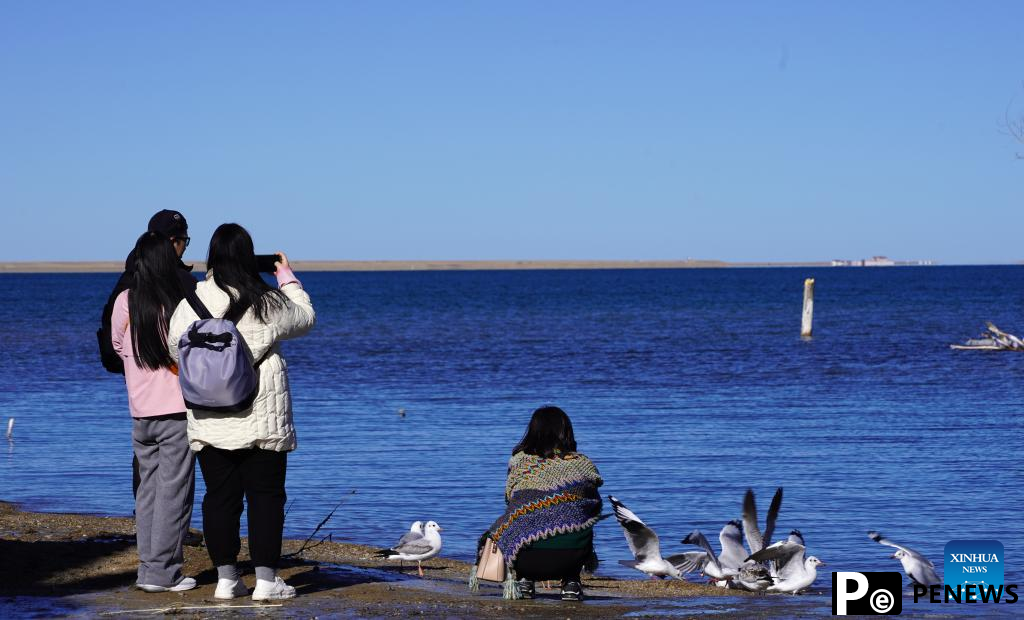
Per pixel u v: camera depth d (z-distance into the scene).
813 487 20.44
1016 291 166.75
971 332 73.50
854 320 90.38
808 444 26.02
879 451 24.94
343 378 44.25
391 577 10.02
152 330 8.00
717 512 18.19
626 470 22.33
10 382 40.78
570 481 8.62
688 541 10.88
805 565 11.09
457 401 35.81
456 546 15.37
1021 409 33.47
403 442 26.23
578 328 81.75
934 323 85.06
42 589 8.59
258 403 7.80
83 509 17.22
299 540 14.45
